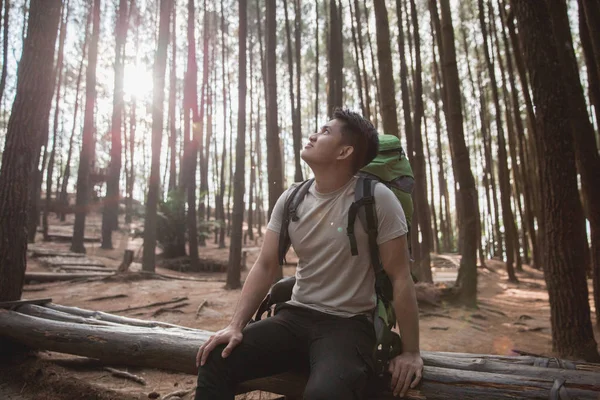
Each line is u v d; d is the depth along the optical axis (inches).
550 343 197.0
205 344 58.2
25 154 132.2
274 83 286.4
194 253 492.7
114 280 319.0
